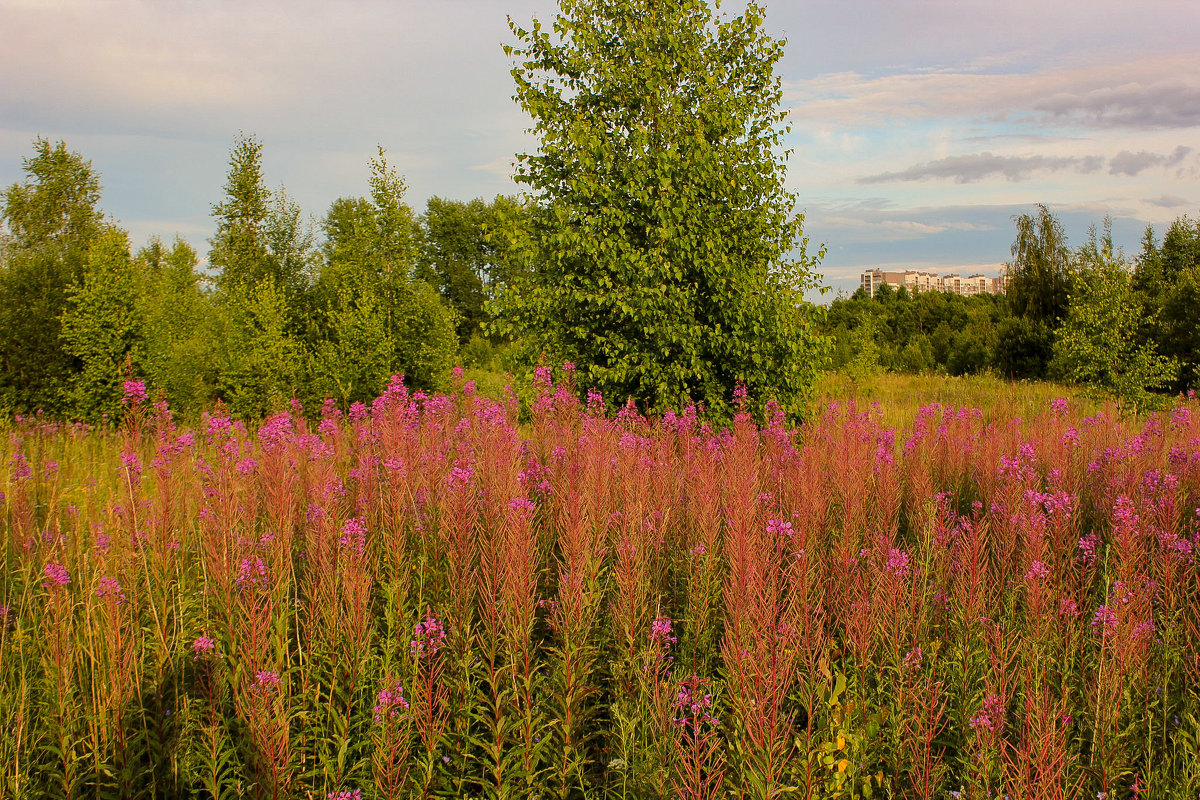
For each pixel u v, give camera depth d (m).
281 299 18.78
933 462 7.37
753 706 2.61
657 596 4.07
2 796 2.67
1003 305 36.94
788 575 3.85
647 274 9.05
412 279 19.12
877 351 25.61
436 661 3.39
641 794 2.81
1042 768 2.45
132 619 3.49
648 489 5.39
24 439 9.62
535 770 3.06
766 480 6.21
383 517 4.54
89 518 4.95
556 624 3.57
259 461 5.47
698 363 9.51
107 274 14.75
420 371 18.36
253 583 3.42
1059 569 4.34
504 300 9.86
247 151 27.98
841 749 2.80
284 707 3.10
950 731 3.14
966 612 3.62
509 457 5.16
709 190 9.57
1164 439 7.27
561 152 9.56
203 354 17.56
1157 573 4.17
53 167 33.50
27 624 3.97
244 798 2.91
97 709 3.05
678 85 9.77
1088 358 12.79
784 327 9.62
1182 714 3.15
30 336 14.83
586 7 9.64
